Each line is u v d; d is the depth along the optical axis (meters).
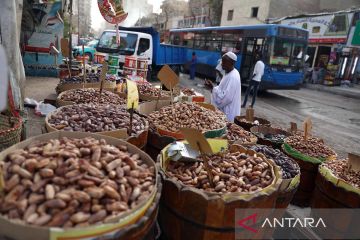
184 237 2.02
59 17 9.98
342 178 2.77
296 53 12.36
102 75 3.81
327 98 14.18
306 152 3.54
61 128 2.54
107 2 7.23
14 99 4.10
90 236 1.34
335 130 8.12
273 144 3.99
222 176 2.15
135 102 2.67
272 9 24.38
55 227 1.35
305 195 3.53
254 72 9.91
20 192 1.46
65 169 1.57
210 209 1.86
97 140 2.08
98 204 1.48
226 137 3.38
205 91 12.34
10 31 3.97
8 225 1.32
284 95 13.97
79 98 3.80
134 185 1.67
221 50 15.15
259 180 2.18
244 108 9.95
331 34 18.59
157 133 2.99
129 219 1.46
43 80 9.53
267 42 11.89
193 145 2.10
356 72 18.72
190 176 2.18
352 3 25.38
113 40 11.70
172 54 14.68
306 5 25.39
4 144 2.80
